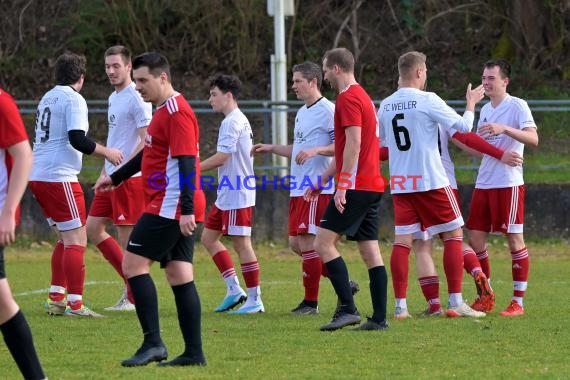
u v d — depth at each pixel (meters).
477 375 24.25
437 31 94.31
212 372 24.34
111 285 46.66
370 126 30.39
